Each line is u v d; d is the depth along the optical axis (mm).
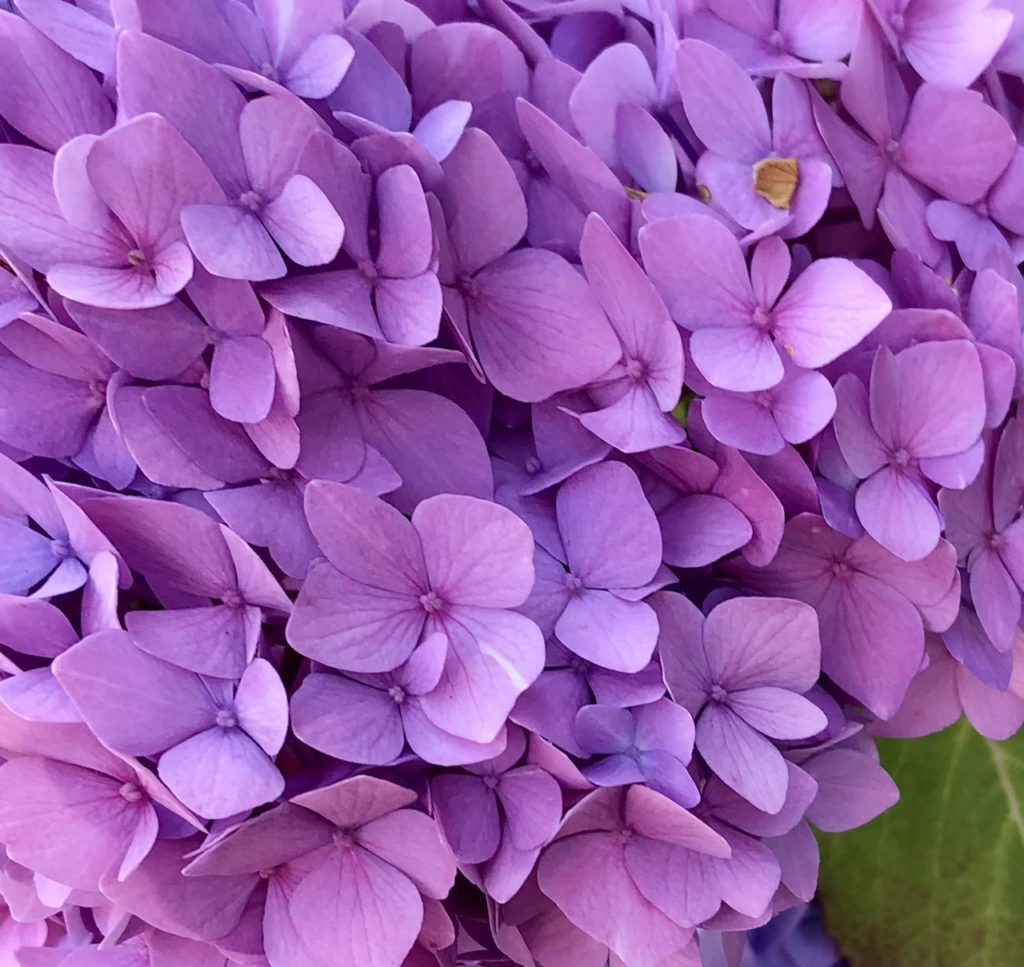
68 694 189
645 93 238
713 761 209
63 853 201
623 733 207
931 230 236
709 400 215
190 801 187
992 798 305
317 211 198
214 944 205
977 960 307
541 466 227
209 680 202
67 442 213
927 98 231
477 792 206
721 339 219
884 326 221
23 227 204
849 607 229
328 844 205
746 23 239
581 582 217
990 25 228
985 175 235
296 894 205
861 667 231
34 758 204
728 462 218
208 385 209
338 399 213
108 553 201
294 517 208
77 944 226
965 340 215
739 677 220
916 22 237
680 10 240
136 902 198
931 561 222
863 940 311
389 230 207
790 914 311
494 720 196
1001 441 226
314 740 193
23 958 227
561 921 225
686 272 218
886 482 220
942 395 218
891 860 308
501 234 218
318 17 220
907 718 255
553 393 225
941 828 306
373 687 203
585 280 220
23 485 209
